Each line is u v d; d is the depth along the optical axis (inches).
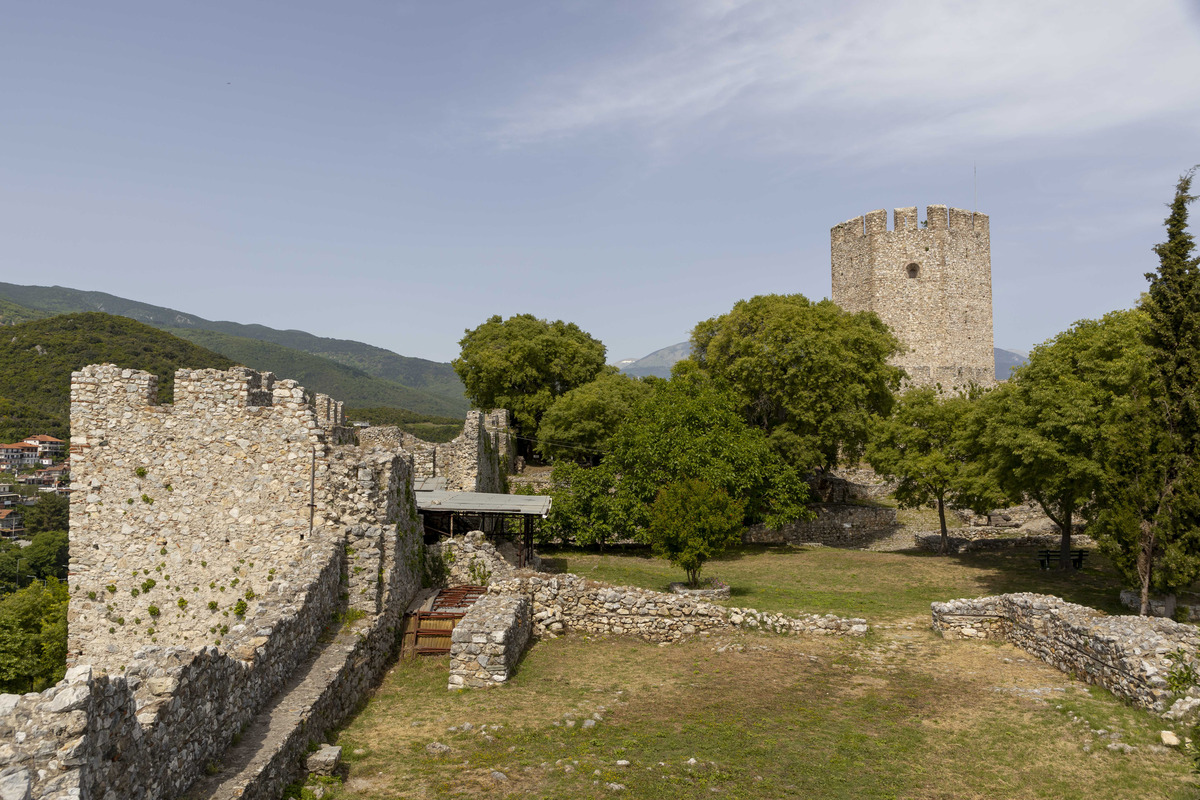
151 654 291.6
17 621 952.3
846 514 1705.2
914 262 2578.7
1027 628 663.8
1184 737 426.6
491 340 2397.9
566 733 448.8
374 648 542.6
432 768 388.8
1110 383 949.2
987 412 1119.6
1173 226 766.5
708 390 1643.7
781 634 718.5
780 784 386.9
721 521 940.6
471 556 765.3
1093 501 956.6
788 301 1982.0
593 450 1883.6
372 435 1119.6
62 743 205.9
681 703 517.3
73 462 597.0
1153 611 764.6
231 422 604.1
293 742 354.9
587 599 727.1
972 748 437.7
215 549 592.7
